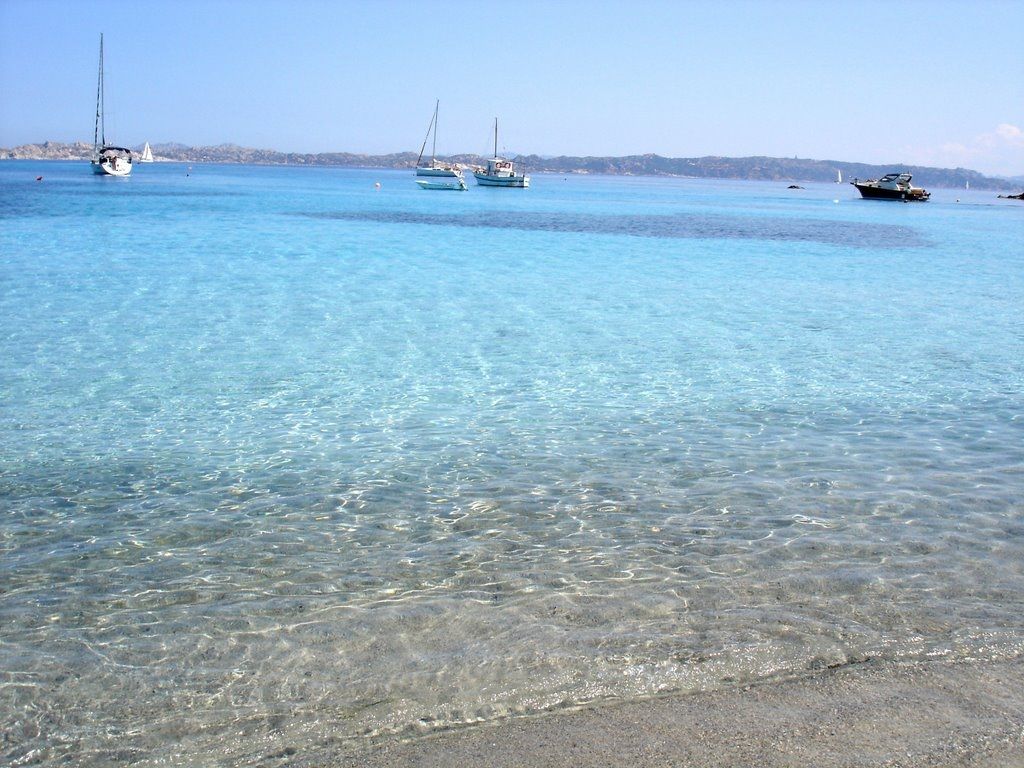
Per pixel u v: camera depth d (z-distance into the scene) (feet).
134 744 13.67
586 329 51.70
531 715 14.24
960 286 75.41
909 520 23.40
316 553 21.22
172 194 219.61
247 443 30.04
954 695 14.76
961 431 32.19
